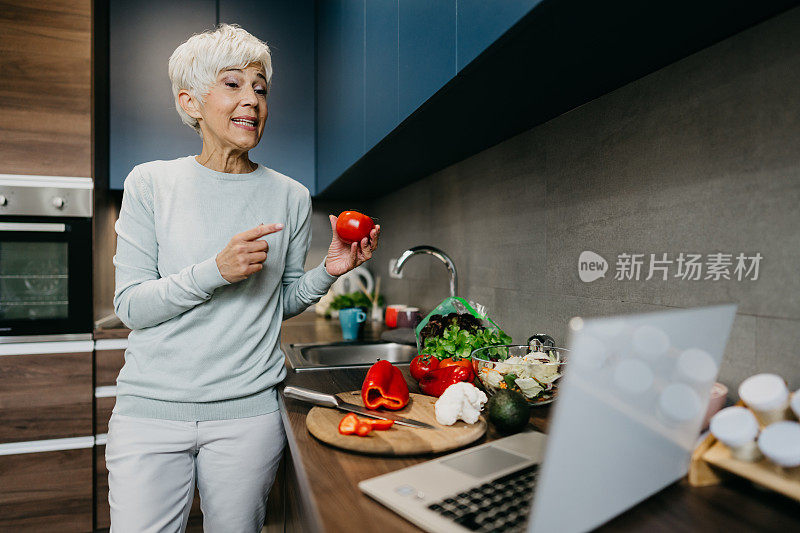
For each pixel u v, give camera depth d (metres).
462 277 1.63
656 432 0.47
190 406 1.06
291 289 1.27
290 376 1.20
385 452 0.66
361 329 1.81
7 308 1.78
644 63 0.79
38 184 1.77
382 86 1.29
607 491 0.44
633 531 0.46
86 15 1.84
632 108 0.88
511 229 1.32
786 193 0.62
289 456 1.08
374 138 1.38
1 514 1.74
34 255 1.81
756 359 0.66
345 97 1.77
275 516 1.32
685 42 0.72
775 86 0.63
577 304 1.05
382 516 0.50
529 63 0.79
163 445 1.04
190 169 1.12
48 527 1.77
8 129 1.76
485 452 0.64
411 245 2.17
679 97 0.78
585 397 0.38
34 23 1.78
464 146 1.41
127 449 1.04
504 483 0.54
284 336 1.88
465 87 0.90
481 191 1.49
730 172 0.70
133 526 1.02
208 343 1.06
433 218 1.89
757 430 0.51
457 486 0.54
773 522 0.48
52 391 1.78
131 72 2.25
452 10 0.84
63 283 1.84
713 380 0.52
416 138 1.29
